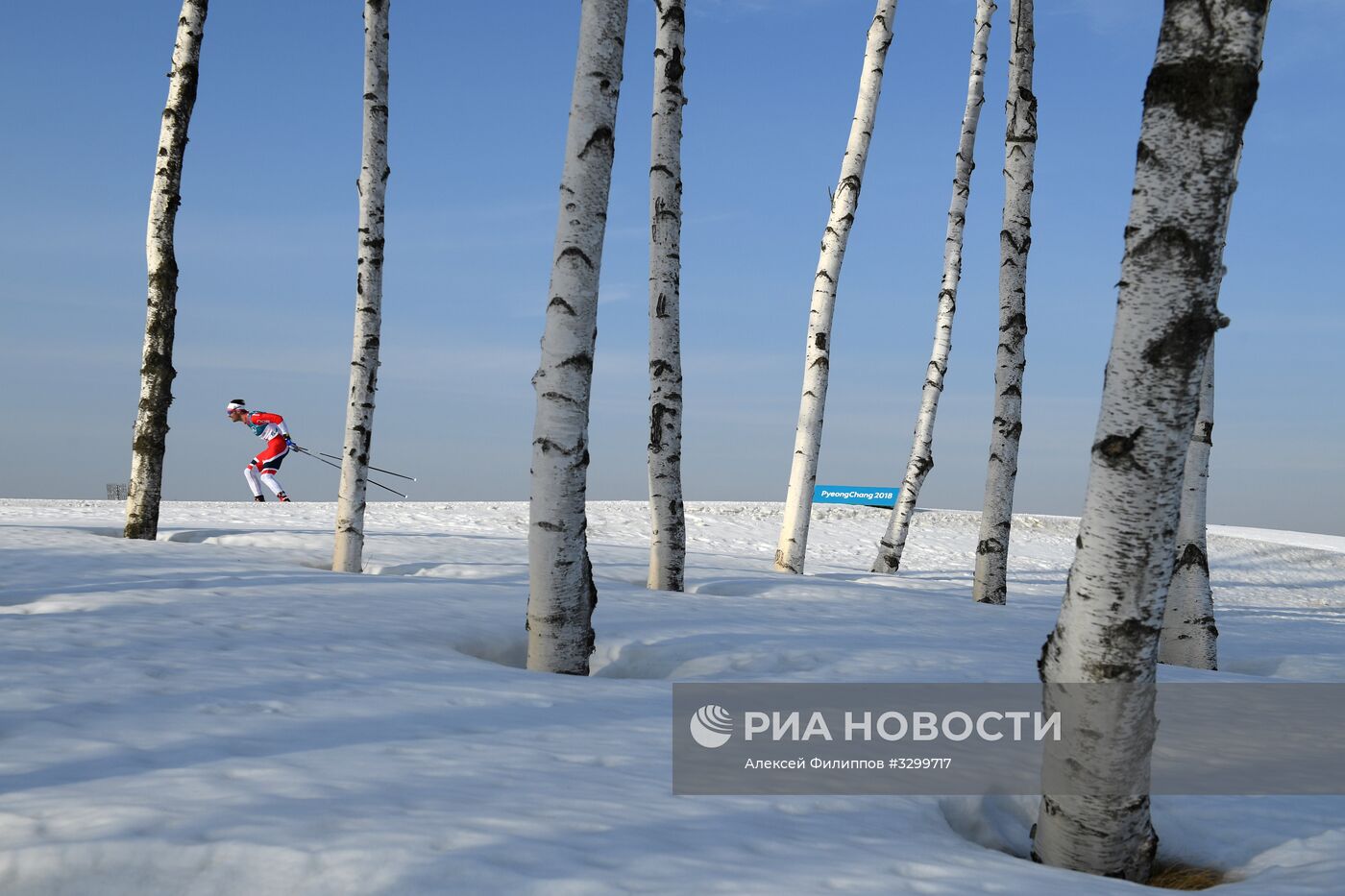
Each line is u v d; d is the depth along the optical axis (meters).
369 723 4.80
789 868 3.26
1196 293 3.76
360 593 9.31
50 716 4.52
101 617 7.20
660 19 12.22
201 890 2.89
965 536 27.70
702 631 8.66
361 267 12.19
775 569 14.66
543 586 7.06
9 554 10.49
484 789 3.85
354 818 3.38
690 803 3.95
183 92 13.43
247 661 6.01
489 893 2.90
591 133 7.02
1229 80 3.71
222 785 3.68
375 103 12.17
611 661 7.89
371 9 12.15
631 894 2.93
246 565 10.93
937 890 3.19
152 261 13.41
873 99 14.03
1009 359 14.13
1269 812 4.55
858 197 14.05
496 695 5.68
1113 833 3.91
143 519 13.31
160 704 4.88
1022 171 14.09
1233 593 21.22
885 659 7.84
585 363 7.11
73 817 3.26
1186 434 3.83
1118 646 3.88
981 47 17.55
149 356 13.40
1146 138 3.84
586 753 4.60
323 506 22.47
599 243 7.12
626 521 25.09
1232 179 3.80
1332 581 24.47
